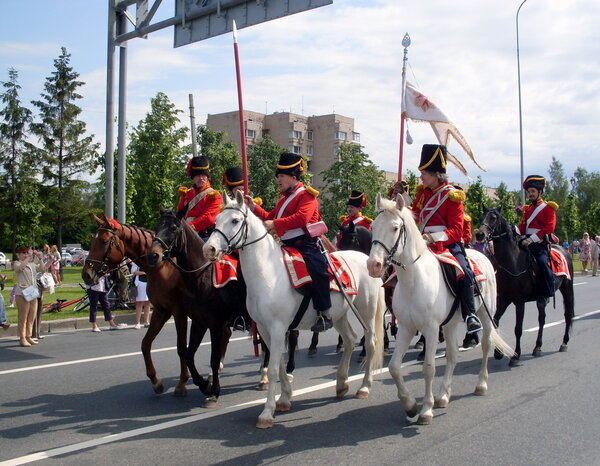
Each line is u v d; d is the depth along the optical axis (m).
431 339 5.74
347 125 72.19
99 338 11.18
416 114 8.44
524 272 8.72
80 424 5.88
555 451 5.06
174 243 6.42
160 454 5.04
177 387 6.95
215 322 6.54
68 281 24.89
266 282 5.75
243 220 5.65
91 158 45.38
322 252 6.26
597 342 10.45
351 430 5.63
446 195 6.25
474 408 6.34
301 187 6.34
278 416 6.10
